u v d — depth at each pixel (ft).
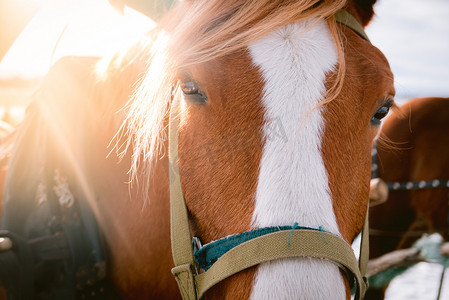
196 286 3.47
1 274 3.92
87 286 4.25
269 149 2.94
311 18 3.34
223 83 3.15
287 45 3.19
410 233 9.01
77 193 4.33
